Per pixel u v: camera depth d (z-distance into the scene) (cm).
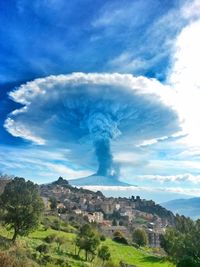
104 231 19312
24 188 8169
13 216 7919
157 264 10581
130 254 12062
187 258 5334
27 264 3316
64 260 6756
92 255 9400
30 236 9988
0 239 5753
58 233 11769
